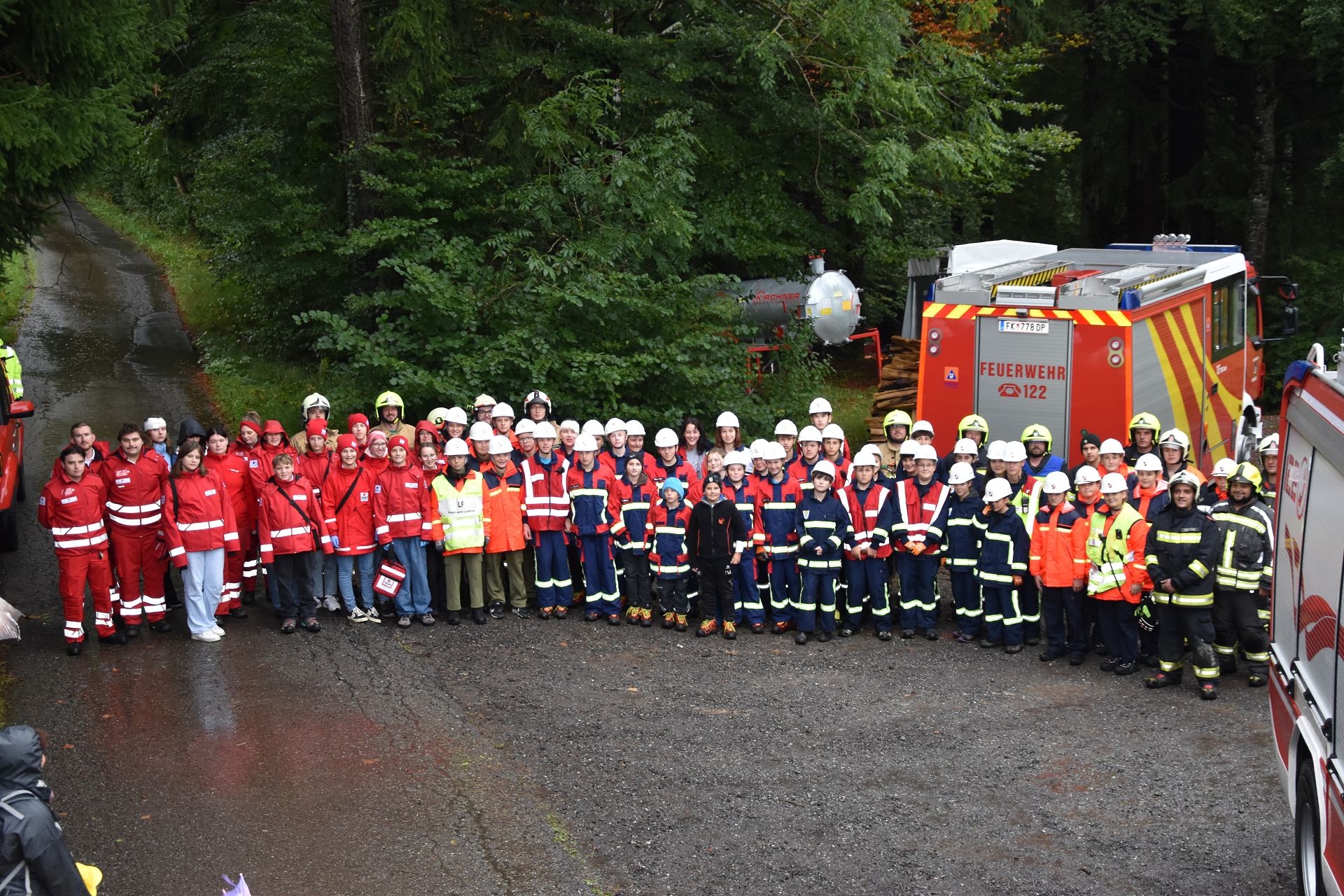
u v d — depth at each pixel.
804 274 19.27
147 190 38.53
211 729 8.35
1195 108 26.94
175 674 9.45
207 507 10.17
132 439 10.17
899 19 17.61
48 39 12.02
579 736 8.38
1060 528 10.16
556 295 14.66
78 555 9.77
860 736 8.50
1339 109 25.33
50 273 31.08
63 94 12.34
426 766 7.79
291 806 7.18
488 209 16.30
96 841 6.72
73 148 12.04
